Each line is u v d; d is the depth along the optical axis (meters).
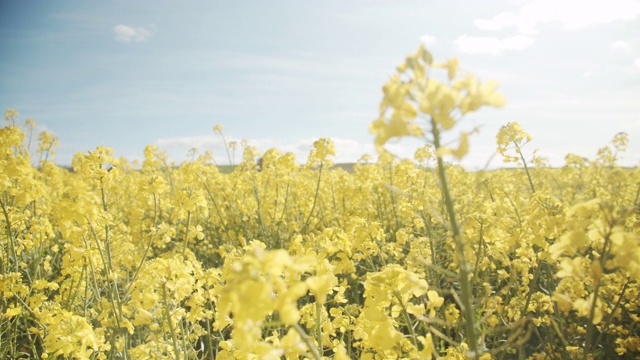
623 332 3.92
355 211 8.20
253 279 1.33
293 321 1.32
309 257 1.48
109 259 4.18
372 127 1.57
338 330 3.76
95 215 3.52
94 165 4.54
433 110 1.43
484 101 1.42
